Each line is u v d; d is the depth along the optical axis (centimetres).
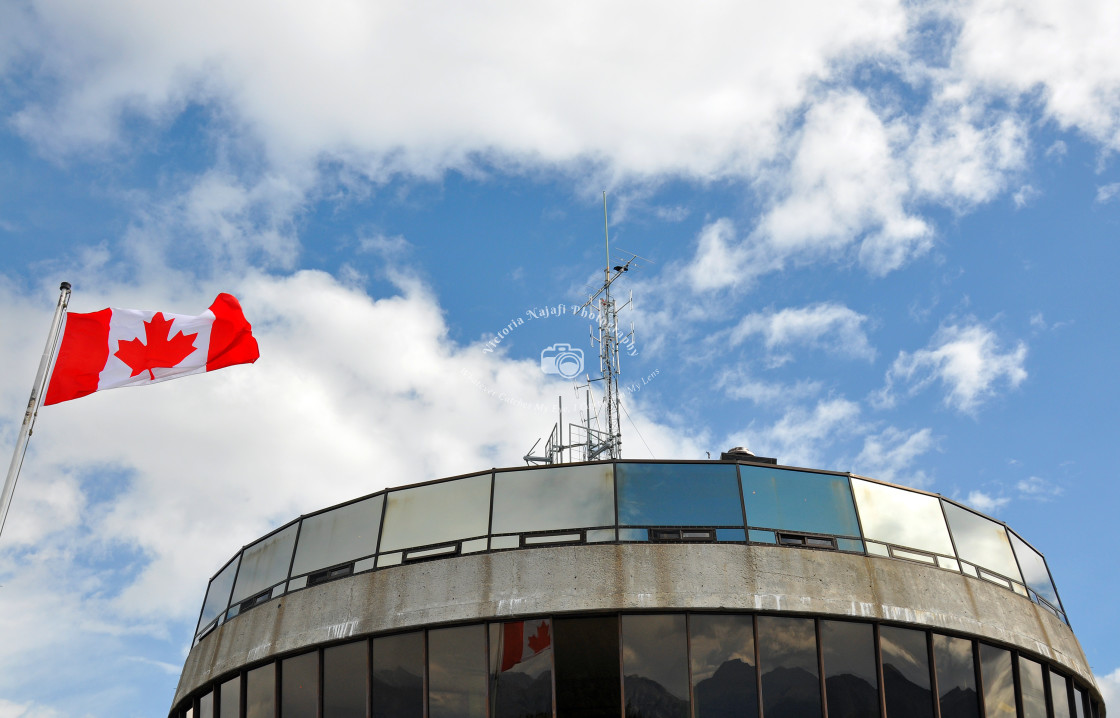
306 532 2759
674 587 2428
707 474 2600
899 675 2448
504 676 2386
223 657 2712
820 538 2556
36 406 2258
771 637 2414
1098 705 2859
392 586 2541
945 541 2678
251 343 2625
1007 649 2609
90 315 2544
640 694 2341
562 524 2533
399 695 2431
